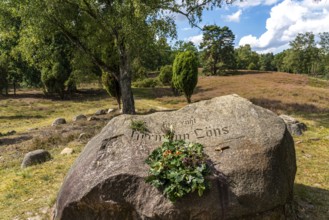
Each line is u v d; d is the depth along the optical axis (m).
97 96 39.91
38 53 18.28
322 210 5.72
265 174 4.70
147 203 4.54
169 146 4.91
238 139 5.11
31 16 15.31
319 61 84.06
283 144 5.07
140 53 17.61
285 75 53.84
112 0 16.17
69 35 17.52
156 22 16.28
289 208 5.34
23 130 18.05
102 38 18.30
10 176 8.91
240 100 5.85
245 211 4.52
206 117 5.71
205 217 4.43
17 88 53.88
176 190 4.43
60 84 37.31
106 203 4.69
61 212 4.95
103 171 4.88
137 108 24.94
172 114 5.96
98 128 15.55
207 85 40.81
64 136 13.74
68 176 5.33
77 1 15.88
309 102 20.97
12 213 6.35
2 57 35.97
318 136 11.70
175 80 21.45
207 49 74.06
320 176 7.57
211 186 4.50
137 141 5.37
